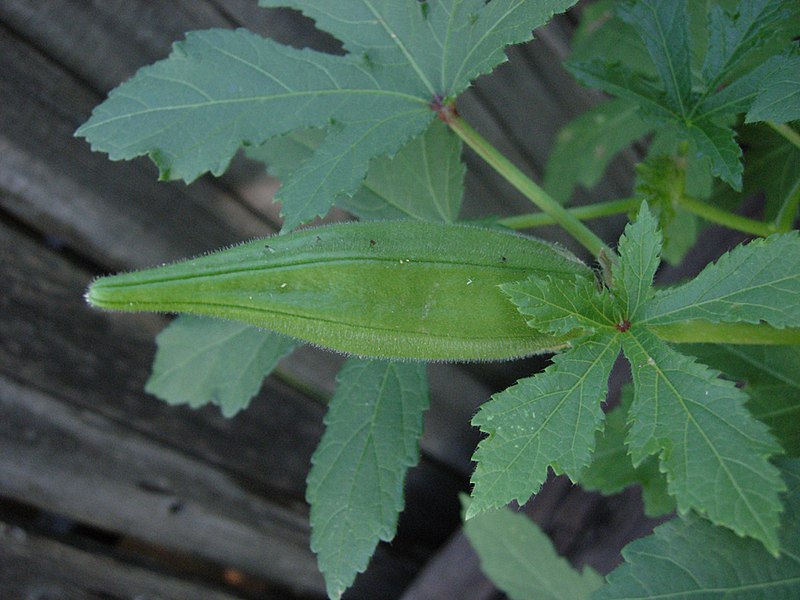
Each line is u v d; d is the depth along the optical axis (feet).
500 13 0.78
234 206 1.30
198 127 0.83
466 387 1.53
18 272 1.17
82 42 1.12
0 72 1.09
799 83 0.65
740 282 0.62
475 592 1.38
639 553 0.61
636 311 0.65
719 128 0.79
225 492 1.40
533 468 0.61
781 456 0.79
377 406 0.86
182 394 1.05
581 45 1.22
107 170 1.19
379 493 0.83
